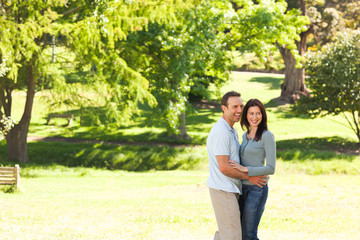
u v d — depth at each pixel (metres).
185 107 26.52
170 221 7.98
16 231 6.64
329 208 9.85
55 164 23.25
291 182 14.73
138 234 6.65
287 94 46.44
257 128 4.92
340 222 8.27
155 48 25.78
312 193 11.94
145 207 9.88
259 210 4.84
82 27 18.00
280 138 32.84
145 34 24.98
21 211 9.15
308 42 66.81
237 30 27.50
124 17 18.11
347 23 50.31
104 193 14.48
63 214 8.80
